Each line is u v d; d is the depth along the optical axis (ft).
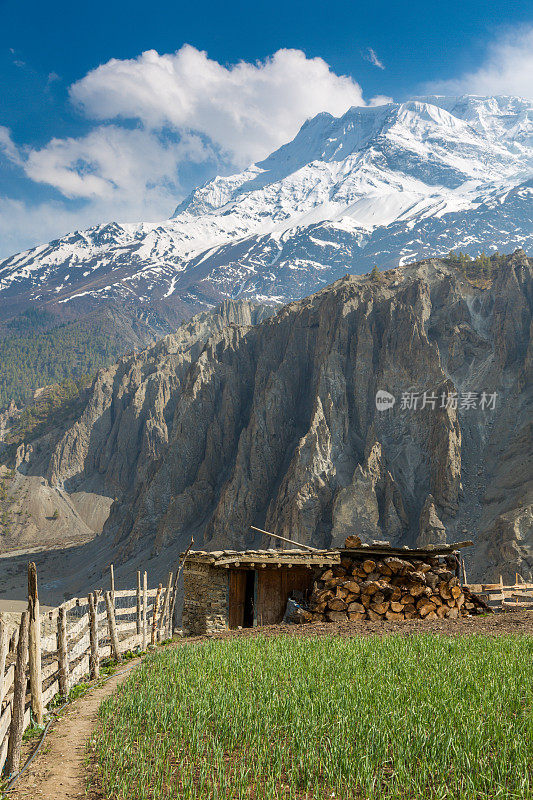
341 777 29.22
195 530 459.32
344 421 405.39
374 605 84.48
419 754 30.71
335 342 442.91
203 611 92.38
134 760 32.42
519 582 276.00
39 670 41.57
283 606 92.27
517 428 369.09
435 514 336.49
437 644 59.52
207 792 28.58
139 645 72.38
